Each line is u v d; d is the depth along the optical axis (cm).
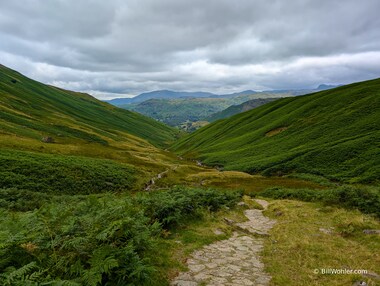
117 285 675
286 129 10600
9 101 12606
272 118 13125
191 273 910
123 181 5203
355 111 9075
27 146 6262
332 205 2077
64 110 17275
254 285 834
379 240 1200
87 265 723
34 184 3938
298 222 1648
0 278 553
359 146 6750
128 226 896
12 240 660
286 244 1232
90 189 4456
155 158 9806
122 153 8594
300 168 6788
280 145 9344
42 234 800
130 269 712
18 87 17062
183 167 8212
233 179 6288
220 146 12444
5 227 855
